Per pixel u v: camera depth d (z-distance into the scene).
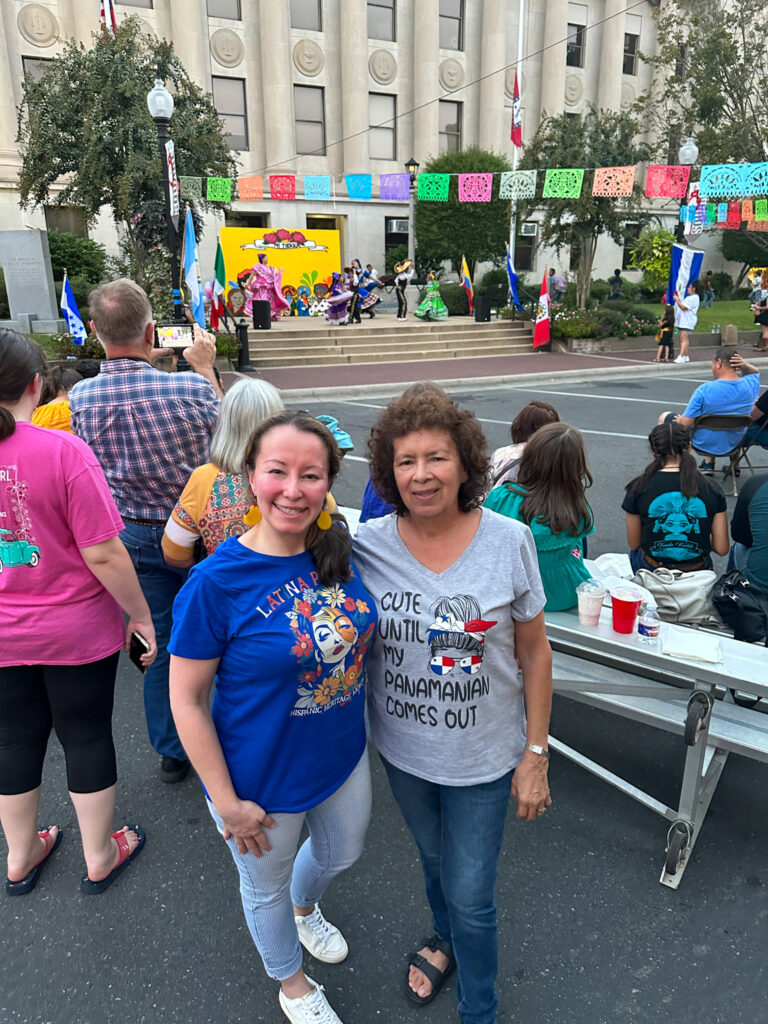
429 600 1.61
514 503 2.65
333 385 13.44
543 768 1.73
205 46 24.08
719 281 32.78
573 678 2.71
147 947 2.20
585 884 2.40
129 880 2.46
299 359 16.50
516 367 15.88
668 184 9.73
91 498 2.01
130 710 3.50
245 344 15.38
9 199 22.02
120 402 2.56
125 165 15.05
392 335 18.48
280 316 24.17
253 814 1.60
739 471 7.50
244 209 25.69
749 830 2.65
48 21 22.09
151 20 23.36
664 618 3.09
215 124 16.48
